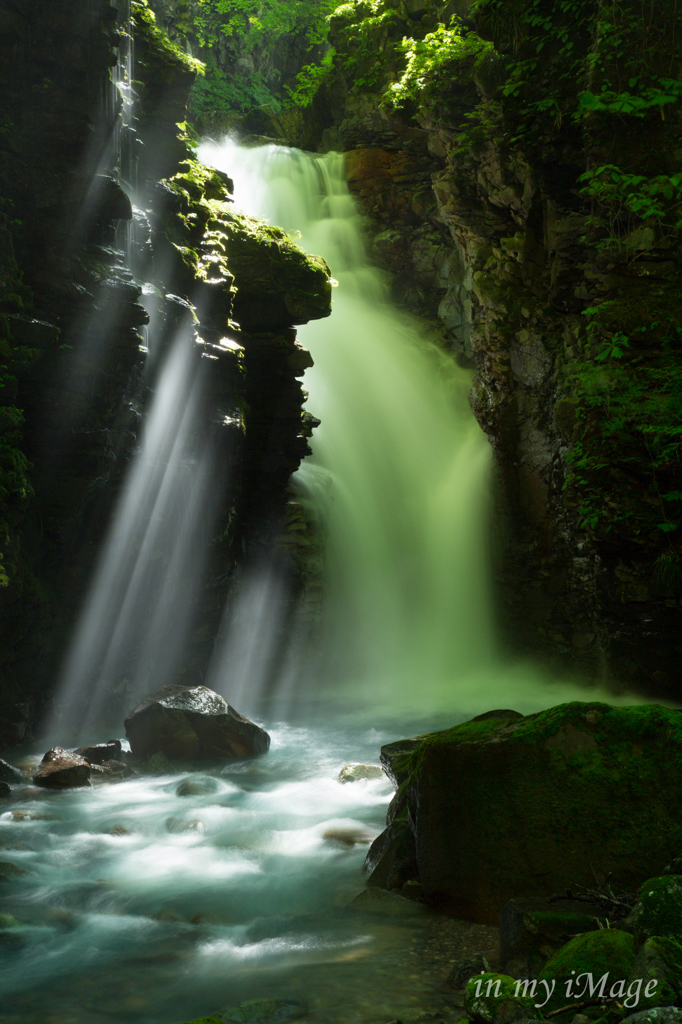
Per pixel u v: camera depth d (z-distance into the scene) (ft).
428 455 69.56
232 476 46.55
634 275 40.96
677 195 39.47
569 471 47.88
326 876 19.26
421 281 74.84
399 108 59.00
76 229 34.04
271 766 32.83
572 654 53.06
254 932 15.94
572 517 51.78
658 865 14.66
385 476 67.31
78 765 28.89
